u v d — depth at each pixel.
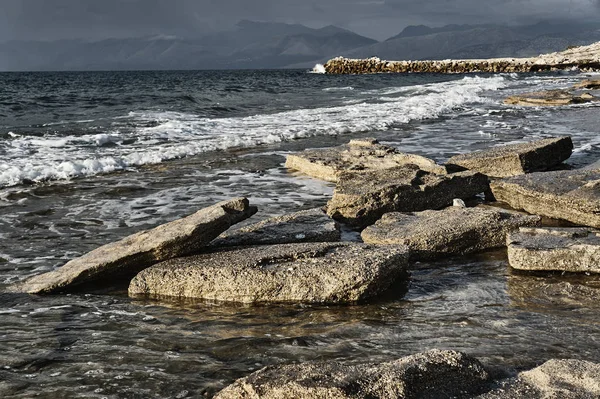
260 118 21.39
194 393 4.11
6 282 6.56
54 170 12.08
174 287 6.08
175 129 18.30
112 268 6.48
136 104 28.09
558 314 5.41
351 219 8.77
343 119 20.58
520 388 3.71
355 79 61.41
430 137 16.52
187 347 4.84
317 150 13.27
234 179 11.80
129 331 5.20
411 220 7.99
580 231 7.08
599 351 4.62
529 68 78.56
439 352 3.88
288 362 4.53
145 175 12.21
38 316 5.58
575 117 20.11
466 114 22.20
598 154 13.12
